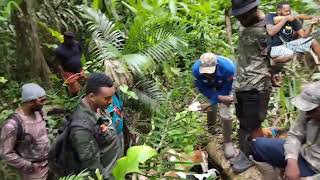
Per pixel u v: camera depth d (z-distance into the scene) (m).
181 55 6.53
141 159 3.41
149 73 5.98
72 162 3.43
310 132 3.32
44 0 6.66
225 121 4.47
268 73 4.06
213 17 7.40
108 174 3.59
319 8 6.78
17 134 3.95
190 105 5.44
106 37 6.27
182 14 7.63
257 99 4.09
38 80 6.00
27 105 3.99
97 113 3.56
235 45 6.99
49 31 6.32
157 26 6.25
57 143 3.46
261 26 3.96
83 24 7.03
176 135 4.83
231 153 4.51
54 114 5.34
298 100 3.24
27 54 5.94
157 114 5.27
